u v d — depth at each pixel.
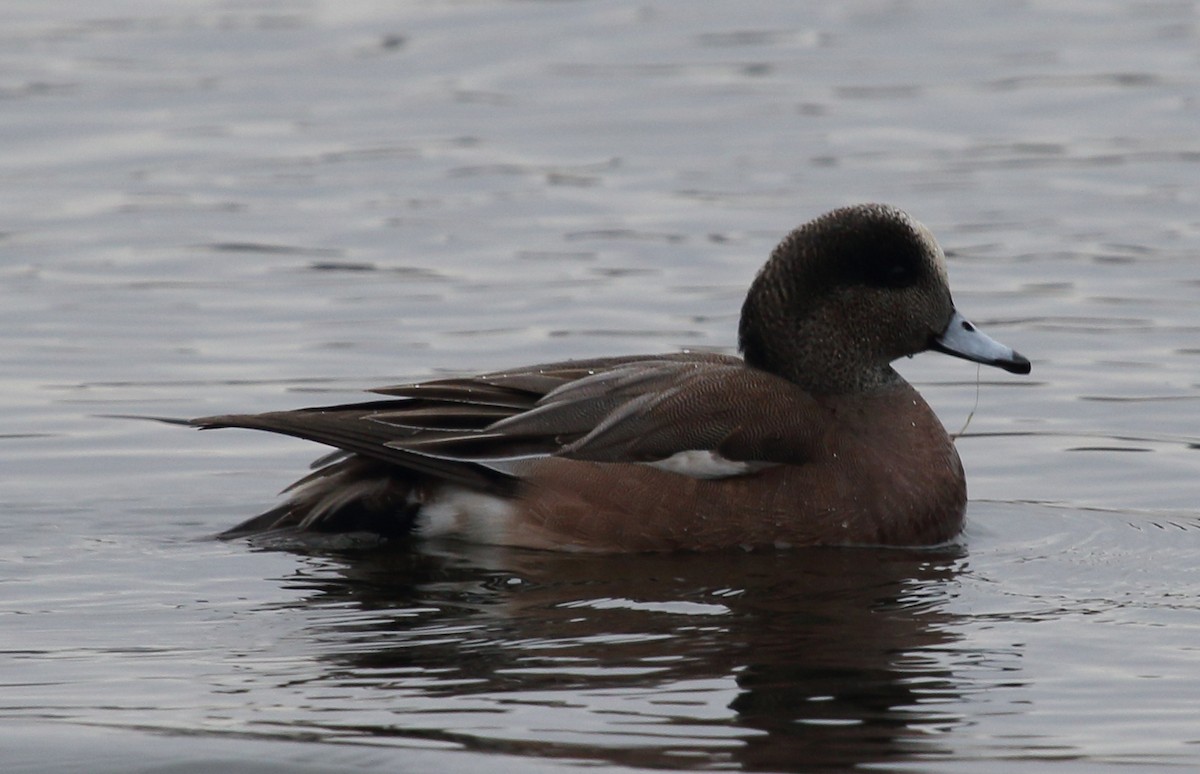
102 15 30.50
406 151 23.97
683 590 11.23
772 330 13.01
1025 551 12.16
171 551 12.09
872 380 13.01
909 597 11.07
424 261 19.89
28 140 24.22
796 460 12.30
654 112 25.64
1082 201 21.64
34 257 19.89
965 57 28.27
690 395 12.41
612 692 9.41
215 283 19.12
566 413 12.38
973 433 15.10
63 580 11.45
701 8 31.17
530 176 22.97
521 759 8.59
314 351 17.11
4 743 8.87
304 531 12.42
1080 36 29.31
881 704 9.26
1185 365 16.58
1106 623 10.53
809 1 31.45
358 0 31.45
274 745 8.80
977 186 22.27
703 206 21.64
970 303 18.39
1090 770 8.50
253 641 10.31
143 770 8.54
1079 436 14.93
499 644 10.20
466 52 28.56
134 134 24.56
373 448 12.08
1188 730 8.94
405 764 8.57
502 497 12.23
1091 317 17.94
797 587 11.30
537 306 18.34
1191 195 21.78
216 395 15.95
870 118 25.28
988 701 9.30
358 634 10.40
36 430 14.99
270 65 27.83
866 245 12.90
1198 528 12.63
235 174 22.98
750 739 8.80
